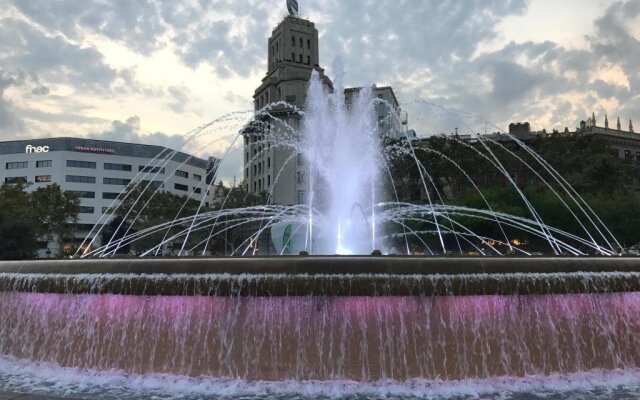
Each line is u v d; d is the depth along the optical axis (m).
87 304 5.94
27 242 46.16
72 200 66.62
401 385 5.25
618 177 50.78
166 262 5.59
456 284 5.30
